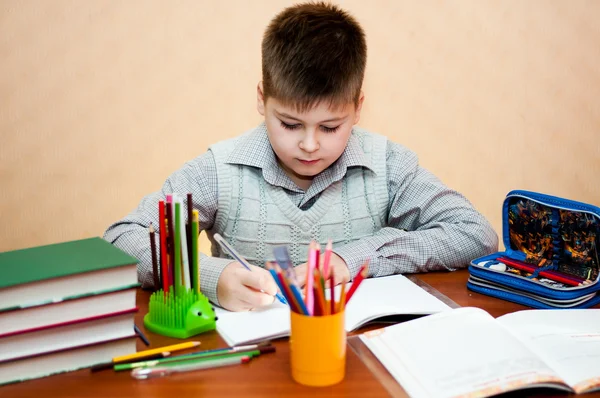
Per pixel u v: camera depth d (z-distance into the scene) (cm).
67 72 181
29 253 74
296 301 64
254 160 115
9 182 183
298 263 117
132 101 186
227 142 120
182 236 78
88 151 186
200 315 78
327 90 93
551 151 207
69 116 183
